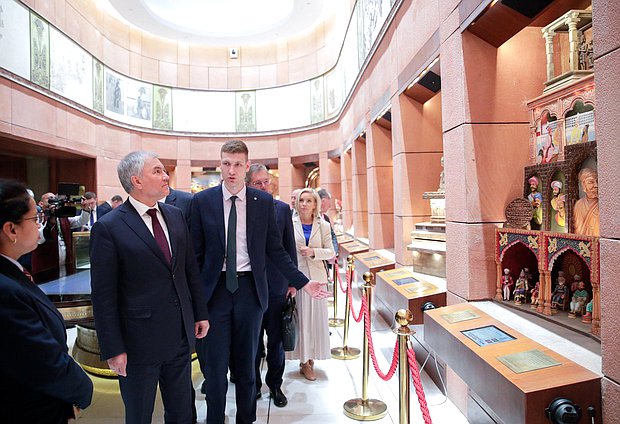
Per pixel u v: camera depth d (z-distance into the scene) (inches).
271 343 126.2
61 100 400.2
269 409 123.0
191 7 529.7
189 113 593.3
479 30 113.7
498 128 116.9
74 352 159.8
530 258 112.5
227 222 105.0
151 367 81.7
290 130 575.8
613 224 62.5
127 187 84.3
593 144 85.5
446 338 95.0
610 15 61.7
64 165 480.1
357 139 349.7
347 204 432.8
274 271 125.3
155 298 81.3
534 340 84.0
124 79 536.1
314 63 550.9
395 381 141.7
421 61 154.9
